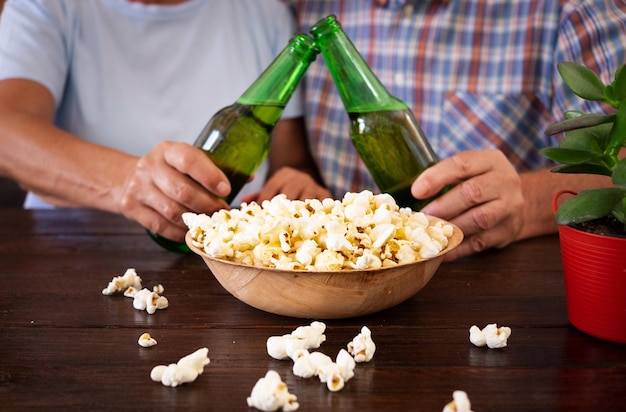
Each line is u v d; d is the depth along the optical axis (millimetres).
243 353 632
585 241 635
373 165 940
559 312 737
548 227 1082
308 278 656
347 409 523
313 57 922
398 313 736
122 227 1149
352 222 721
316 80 1555
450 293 804
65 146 1129
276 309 704
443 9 1465
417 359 615
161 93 1487
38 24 1397
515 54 1454
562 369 593
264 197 1221
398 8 1478
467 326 697
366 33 1521
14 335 675
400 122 918
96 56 1461
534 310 744
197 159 898
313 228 694
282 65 923
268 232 698
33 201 1571
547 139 1485
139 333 682
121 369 595
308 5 1558
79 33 1452
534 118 1480
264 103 926
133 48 1473
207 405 531
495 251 995
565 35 1396
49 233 1108
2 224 1167
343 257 668
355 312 700
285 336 628
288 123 1579
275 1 1574
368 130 916
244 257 704
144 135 1475
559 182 1102
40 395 545
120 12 1454
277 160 1605
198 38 1496
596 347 642
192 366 583
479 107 1475
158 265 932
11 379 574
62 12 1433
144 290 769
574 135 677
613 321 638
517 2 1441
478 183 913
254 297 702
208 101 1500
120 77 1470
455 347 642
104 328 695
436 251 690
